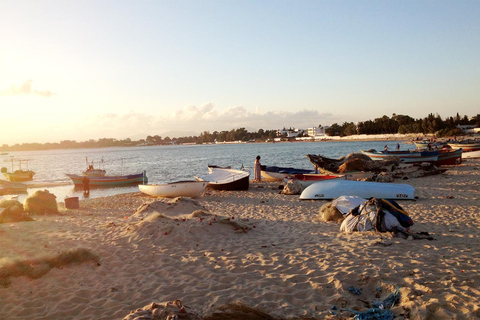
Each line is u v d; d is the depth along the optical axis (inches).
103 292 243.0
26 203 593.0
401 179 936.3
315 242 343.9
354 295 217.5
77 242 356.8
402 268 250.2
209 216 437.4
